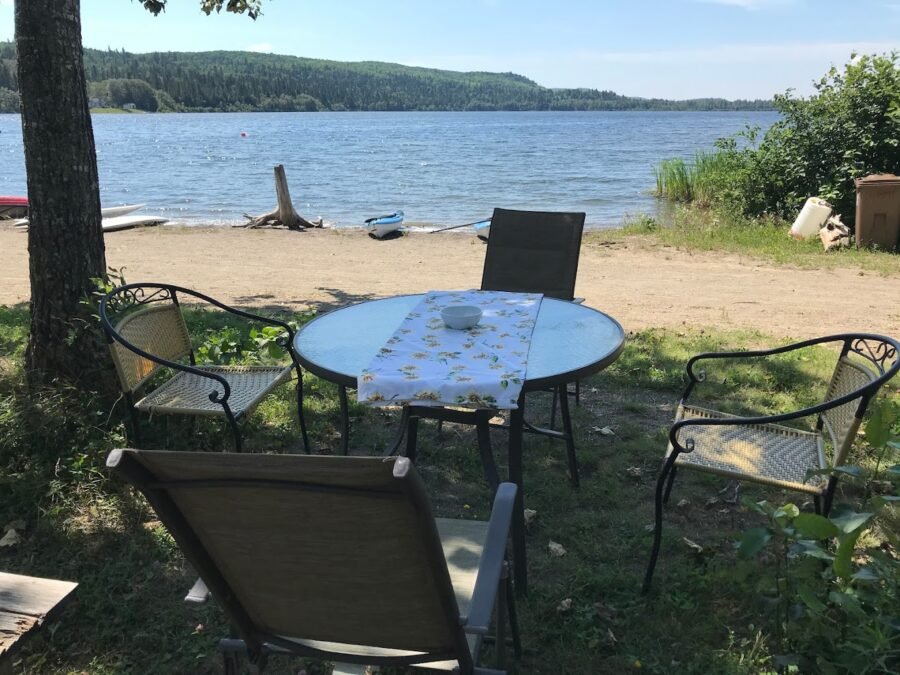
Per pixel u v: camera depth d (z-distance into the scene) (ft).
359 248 38.06
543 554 9.86
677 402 14.99
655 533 8.80
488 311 11.00
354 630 5.57
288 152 138.31
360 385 8.14
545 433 11.47
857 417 8.18
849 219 36.11
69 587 5.66
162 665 7.87
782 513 7.39
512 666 7.79
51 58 12.01
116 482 11.19
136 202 65.36
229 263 33.40
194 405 11.19
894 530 9.97
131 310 13.56
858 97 35.50
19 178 90.79
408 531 4.71
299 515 4.79
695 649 7.97
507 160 113.50
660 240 36.86
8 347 17.62
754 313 22.85
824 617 7.32
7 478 10.94
